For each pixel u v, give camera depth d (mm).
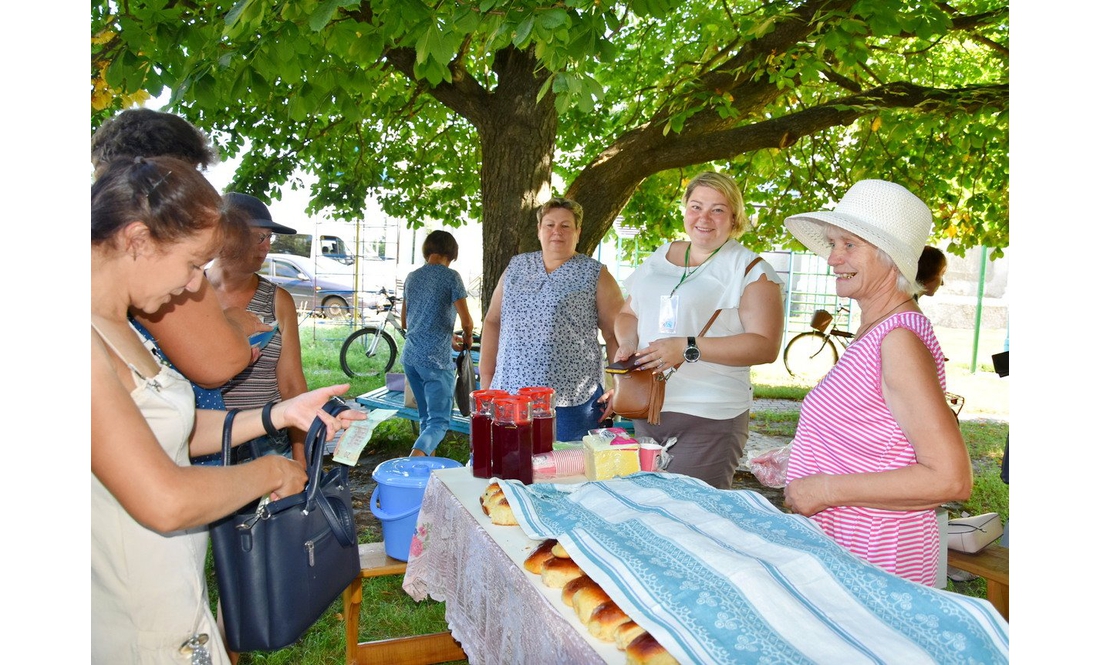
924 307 15484
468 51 5125
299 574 1515
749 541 1451
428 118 6695
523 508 1743
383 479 2428
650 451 2164
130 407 1107
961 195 6660
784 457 2113
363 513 4578
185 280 1267
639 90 5895
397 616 3248
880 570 1275
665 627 1161
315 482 1566
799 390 9547
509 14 2521
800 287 14164
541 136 4711
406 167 7035
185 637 1328
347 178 6344
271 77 2902
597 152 6684
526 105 4660
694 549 1350
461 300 5102
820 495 1680
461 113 4906
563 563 1464
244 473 1336
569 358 3369
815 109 4855
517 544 1678
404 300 5188
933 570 1691
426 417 5191
